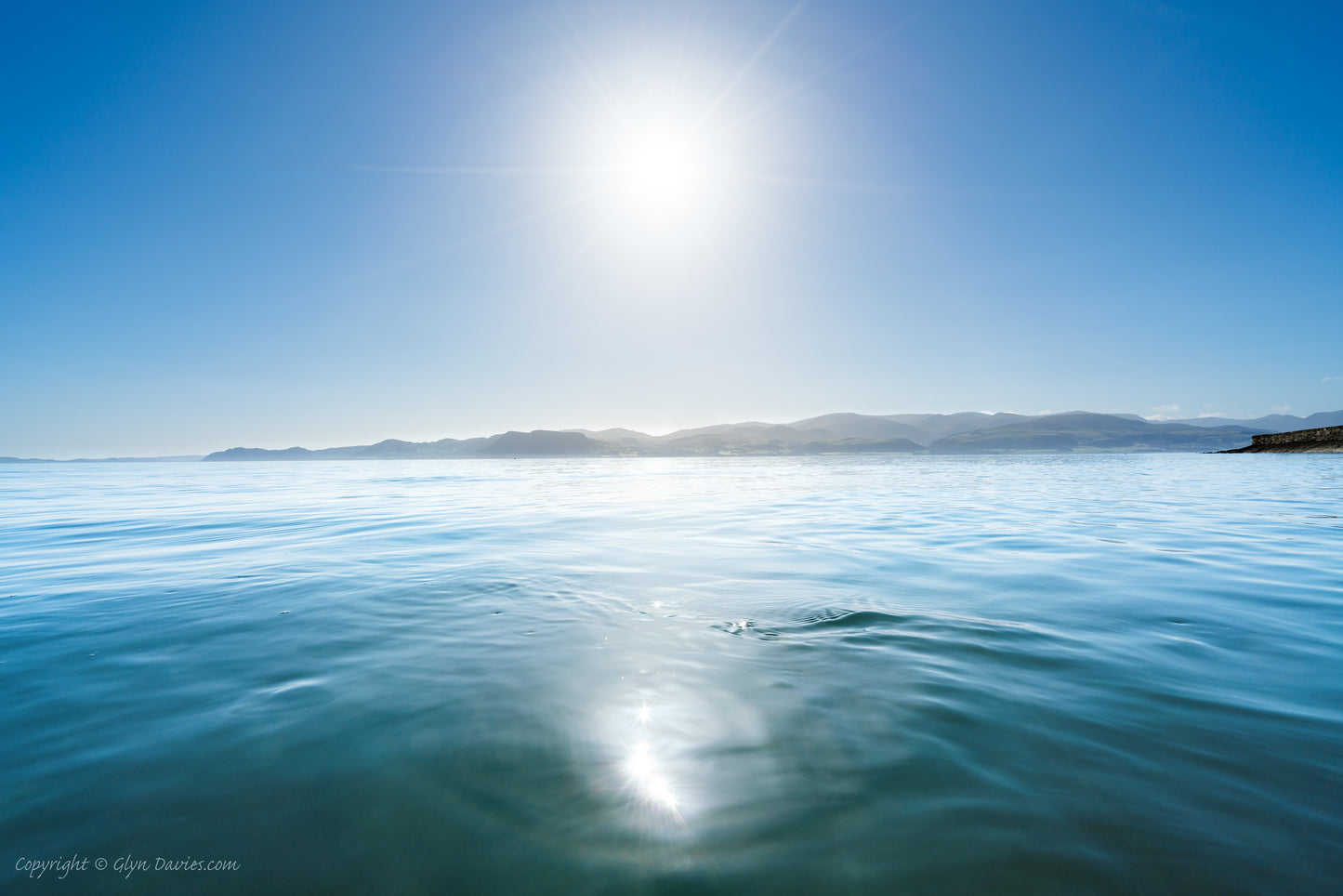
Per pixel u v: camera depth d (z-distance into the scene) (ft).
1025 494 69.21
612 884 7.39
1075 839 7.91
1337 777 9.21
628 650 15.66
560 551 31.35
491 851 8.00
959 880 7.29
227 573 26.32
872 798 8.98
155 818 8.68
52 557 31.45
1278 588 21.95
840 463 278.87
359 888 7.34
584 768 10.02
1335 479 92.38
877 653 15.11
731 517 48.08
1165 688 12.78
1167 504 55.62
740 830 8.35
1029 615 18.48
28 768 10.00
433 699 12.73
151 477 188.34
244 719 11.83
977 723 11.26
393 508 60.70
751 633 16.99
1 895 7.11
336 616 19.03
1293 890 6.97
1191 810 8.44
